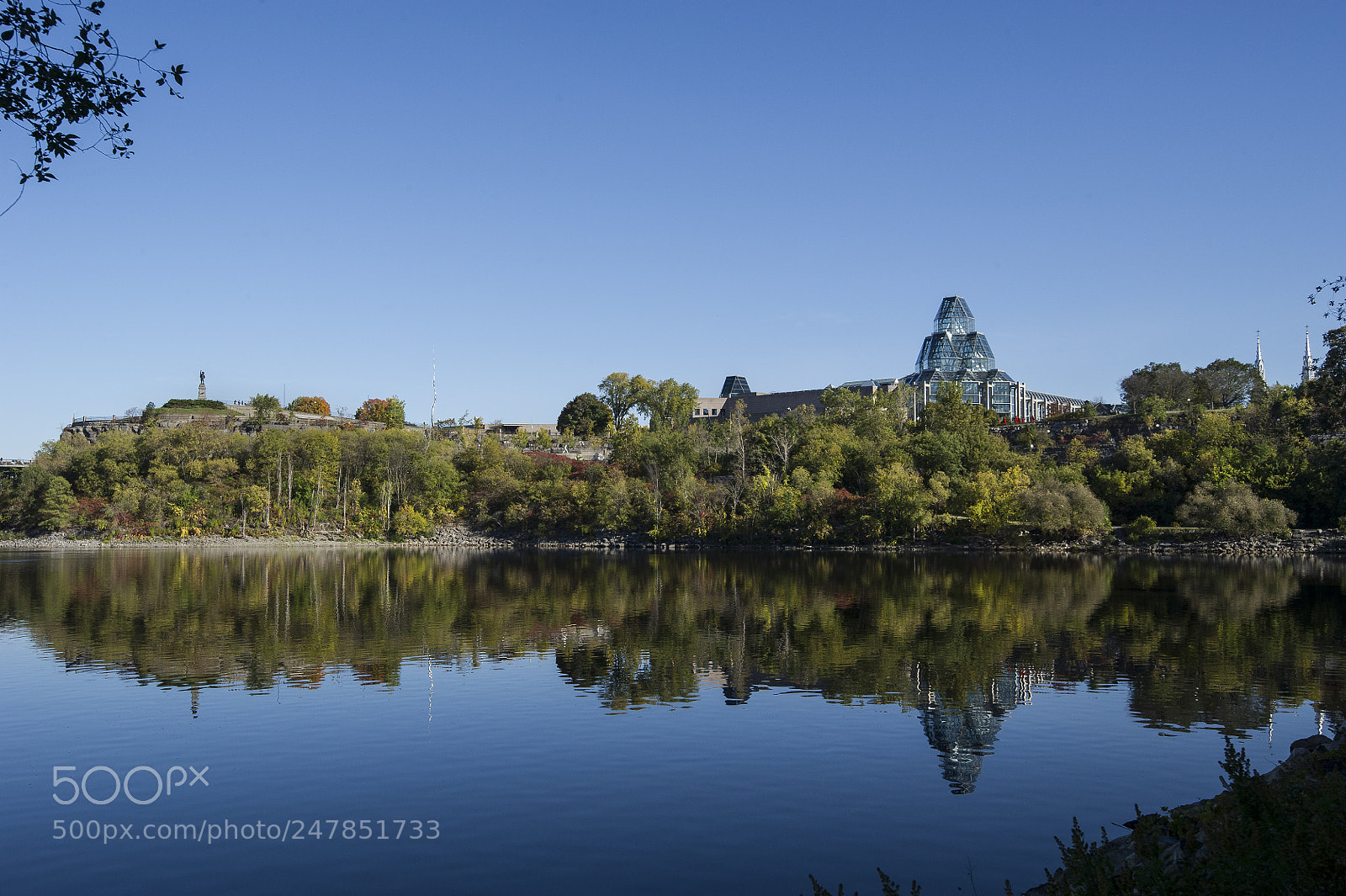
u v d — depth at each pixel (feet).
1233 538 378.94
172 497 526.16
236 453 567.18
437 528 531.09
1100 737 106.42
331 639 174.40
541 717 115.65
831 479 471.62
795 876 70.85
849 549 422.41
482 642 171.12
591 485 506.89
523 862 73.51
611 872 71.61
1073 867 54.03
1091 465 468.34
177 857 74.64
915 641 169.99
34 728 110.83
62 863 73.67
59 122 64.13
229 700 124.57
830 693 128.16
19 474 597.52
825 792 88.99
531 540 500.74
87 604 226.38
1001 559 357.61
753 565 346.74
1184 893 47.80
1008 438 555.28
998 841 77.05
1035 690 129.70
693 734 108.37
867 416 559.79
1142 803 85.51
